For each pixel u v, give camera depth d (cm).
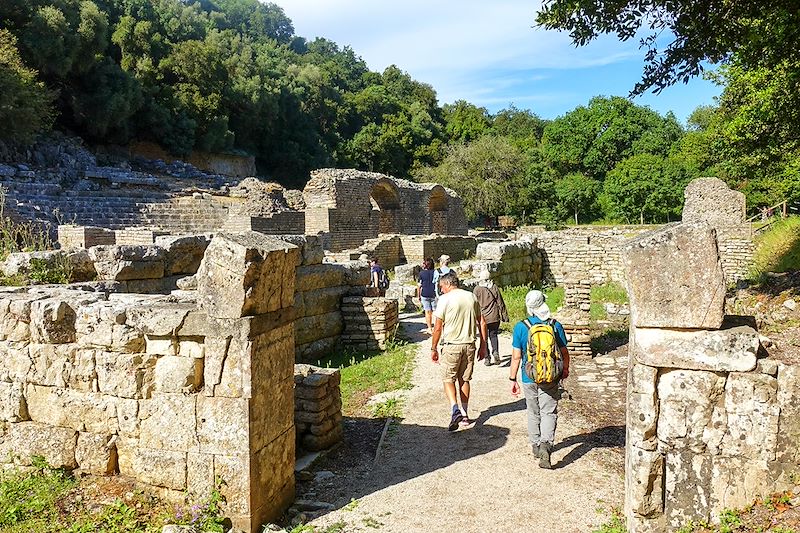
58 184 3164
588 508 459
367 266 1184
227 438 436
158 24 5694
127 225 2888
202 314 439
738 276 1809
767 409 360
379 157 7475
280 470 477
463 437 630
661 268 373
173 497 452
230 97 5816
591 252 2188
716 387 369
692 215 2952
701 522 370
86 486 468
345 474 553
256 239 459
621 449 577
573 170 7144
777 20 661
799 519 336
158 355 460
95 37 4569
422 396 795
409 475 540
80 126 4794
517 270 1981
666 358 372
